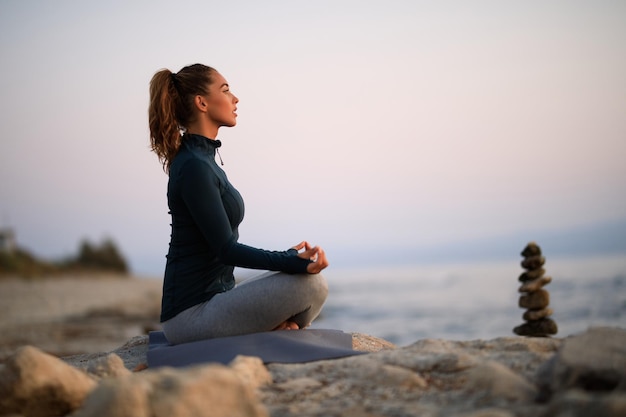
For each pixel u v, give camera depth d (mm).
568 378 2318
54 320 20078
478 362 2797
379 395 2611
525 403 2395
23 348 2607
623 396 1921
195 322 3498
